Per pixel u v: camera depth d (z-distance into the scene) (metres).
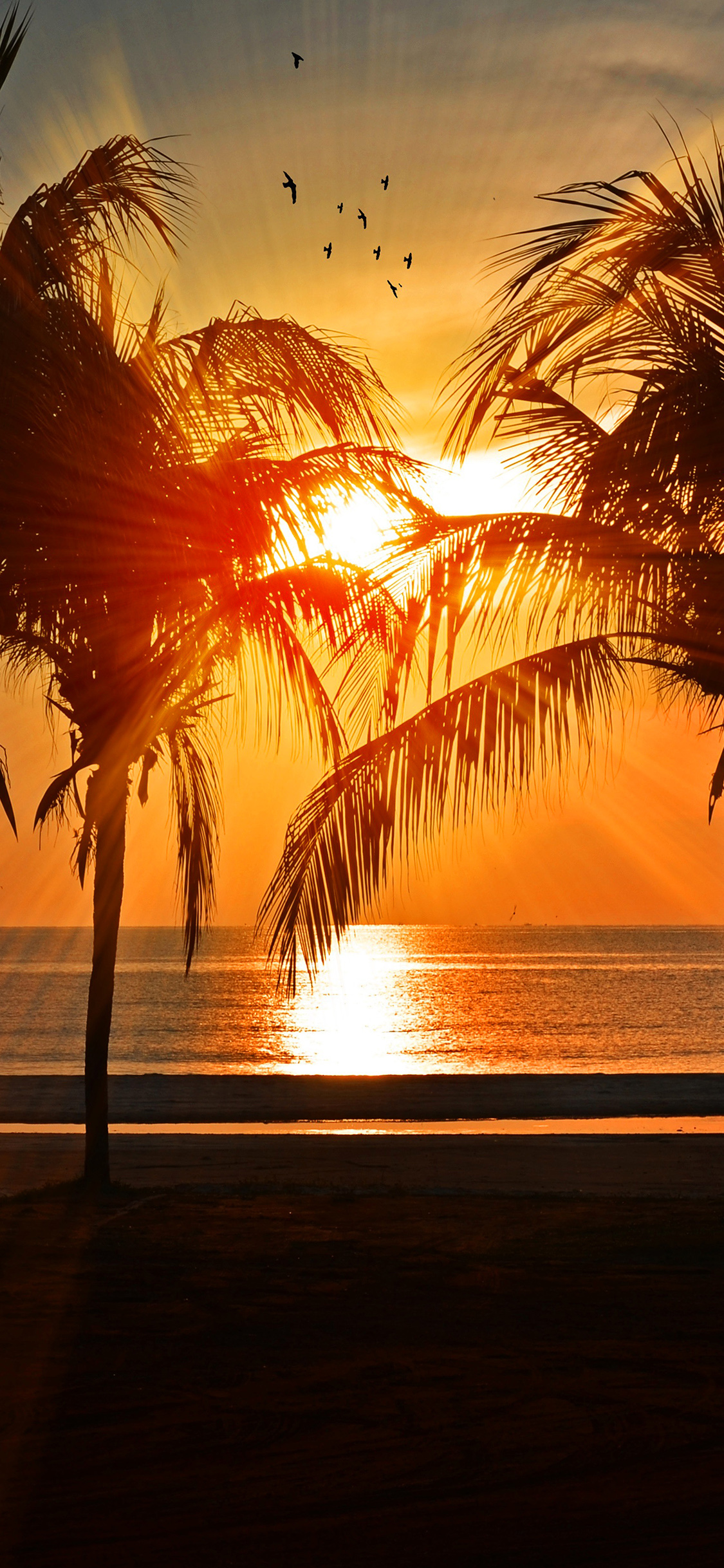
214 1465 3.76
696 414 5.36
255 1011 64.94
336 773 5.71
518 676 5.66
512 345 5.54
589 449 5.69
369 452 7.09
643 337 5.63
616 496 5.54
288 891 5.67
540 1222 8.15
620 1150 14.65
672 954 172.38
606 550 5.63
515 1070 35.62
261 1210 8.60
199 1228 7.81
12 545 6.98
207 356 7.29
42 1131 18.80
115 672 8.57
